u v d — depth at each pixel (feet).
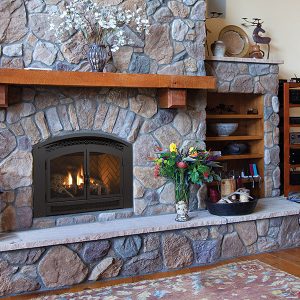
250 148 16.19
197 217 12.39
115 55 12.19
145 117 12.67
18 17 11.21
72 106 11.81
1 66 11.08
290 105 15.55
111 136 12.31
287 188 15.46
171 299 9.56
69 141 11.96
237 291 9.94
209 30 15.30
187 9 13.07
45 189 11.68
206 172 11.91
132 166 12.62
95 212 12.24
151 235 11.47
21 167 11.30
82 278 10.71
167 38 12.82
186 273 11.39
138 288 10.29
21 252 10.12
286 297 9.54
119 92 12.33
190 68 13.15
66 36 11.68
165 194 12.93
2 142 11.11
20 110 11.28
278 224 13.24
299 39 17.17
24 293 10.17
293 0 17.01
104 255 10.94
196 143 13.34
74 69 11.78
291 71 17.07
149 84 11.79
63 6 11.62
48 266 10.36
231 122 16.38
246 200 12.87
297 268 11.49
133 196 12.63
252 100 15.97
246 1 16.14
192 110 13.32
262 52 15.83
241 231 12.62
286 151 15.40
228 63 14.47
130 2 12.32
